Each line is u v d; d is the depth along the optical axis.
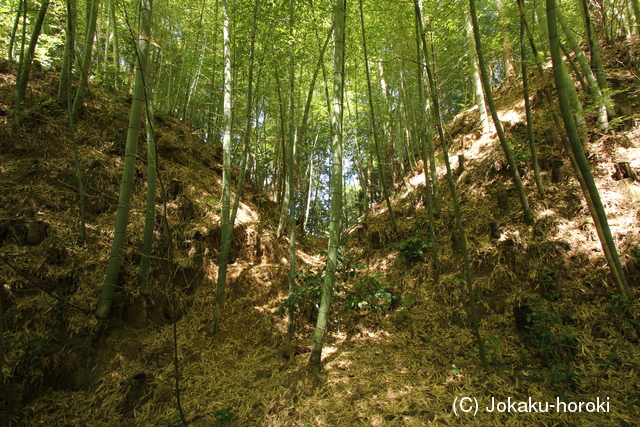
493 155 5.44
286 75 6.61
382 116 7.82
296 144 6.65
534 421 2.23
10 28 5.92
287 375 3.07
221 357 3.41
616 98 4.82
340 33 3.07
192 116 7.45
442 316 3.92
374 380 2.90
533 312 3.08
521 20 3.45
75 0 4.44
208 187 5.50
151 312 3.60
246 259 4.93
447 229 5.03
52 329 2.98
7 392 2.55
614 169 4.18
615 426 2.12
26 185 3.76
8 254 3.14
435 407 2.47
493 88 8.05
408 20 4.93
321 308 3.05
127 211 3.25
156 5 4.55
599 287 3.33
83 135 4.58
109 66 6.14
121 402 2.71
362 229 6.65
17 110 4.16
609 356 2.54
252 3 4.74
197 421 2.51
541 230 4.04
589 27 4.54
